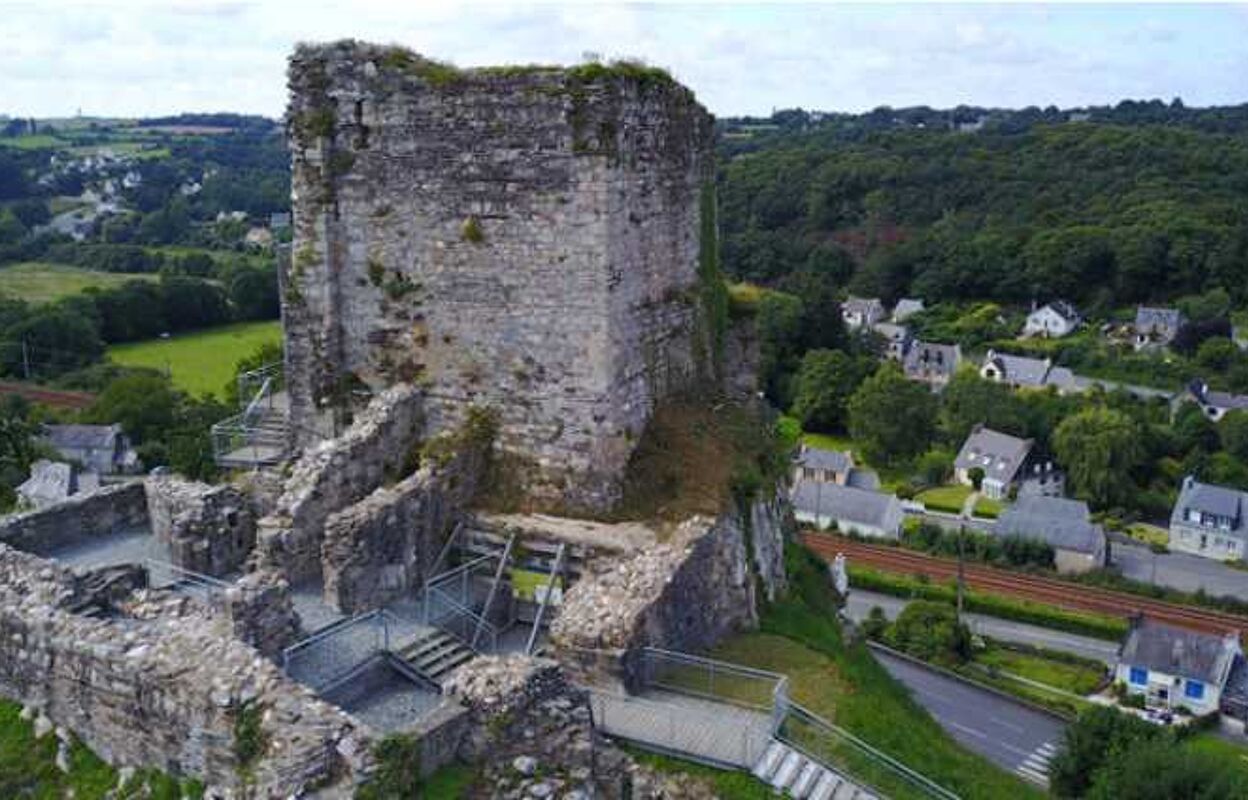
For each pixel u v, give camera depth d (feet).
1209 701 172.45
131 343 303.89
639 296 67.00
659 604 55.36
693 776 48.55
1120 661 178.19
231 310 327.47
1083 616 204.03
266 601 50.72
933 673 173.88
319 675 51.39
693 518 62.95
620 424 65.26
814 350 336.08
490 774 41.78
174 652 42.96
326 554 58.59
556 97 61.00
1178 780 101.81
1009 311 439.63
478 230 64.54
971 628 198.18
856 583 215.92
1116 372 374.02
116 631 44.83
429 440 67.87
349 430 65.72
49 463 210.79
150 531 71.36
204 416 216.13
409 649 54.95
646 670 54.19
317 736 38.34
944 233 460.96
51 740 44.93
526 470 65.77
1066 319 413.59
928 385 359.05
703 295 77.36
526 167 62.54
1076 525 237.66
